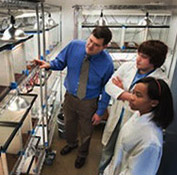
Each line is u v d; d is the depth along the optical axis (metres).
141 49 1.28
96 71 1.70
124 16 2.69
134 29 2.68
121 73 1.52
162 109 0.90
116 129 1.62
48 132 2.16
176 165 1.35
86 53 1.66
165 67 2.33
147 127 0.93
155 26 2.51
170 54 2.33
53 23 2.33
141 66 1.31
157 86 0.89
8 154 1.26
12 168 1.16
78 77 1.75
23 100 1.25
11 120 1.21
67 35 2.89
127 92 1.36
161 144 0.89
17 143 1.25
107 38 1.52
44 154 2.11
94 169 2.14
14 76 1.14
